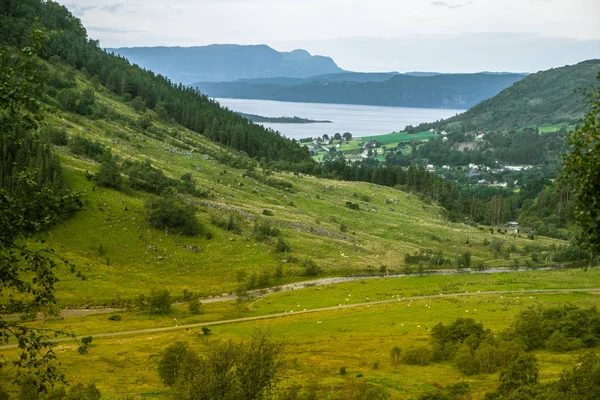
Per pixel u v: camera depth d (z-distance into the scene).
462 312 120.69
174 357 63.19
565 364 69.69
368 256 197.75
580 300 130.62
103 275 140.62
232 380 30.75
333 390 61.34
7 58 21.20
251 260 171.75
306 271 169.50
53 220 21.64
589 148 20.77
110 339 99.00
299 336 101.62
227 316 121.44
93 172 193.50
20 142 21.80
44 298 21.27
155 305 123.62
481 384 62.38
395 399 56.94
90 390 51.84
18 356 78.00
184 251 167.00
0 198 19.88
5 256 20.59
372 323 112.44
